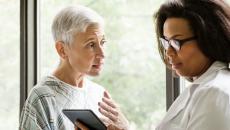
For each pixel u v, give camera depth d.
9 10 2.42
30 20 2.37
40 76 2.39
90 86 1.87
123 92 2.29
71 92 1.77
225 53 1.32
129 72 2.29
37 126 1.65
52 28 1.77
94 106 1.82
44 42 2.39
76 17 1.70
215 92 1.22
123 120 1.68
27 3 2.36
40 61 2.39
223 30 1.31
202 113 1.21
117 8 2.33
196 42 1.32
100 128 1.55
